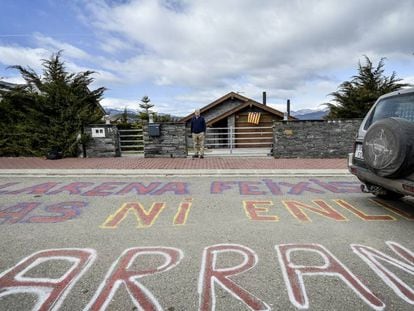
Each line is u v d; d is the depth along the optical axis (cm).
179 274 259
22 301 221
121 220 407
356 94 1593
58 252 306
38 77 1150
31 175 758
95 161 989
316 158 1049
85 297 225
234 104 2256
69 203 494
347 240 333
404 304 215
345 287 237
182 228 374
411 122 361
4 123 1142
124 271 265
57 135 1091
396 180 375
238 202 495
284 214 430
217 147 2044
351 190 579
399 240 333
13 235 354
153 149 1095
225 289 236
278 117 1981
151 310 209
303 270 265
